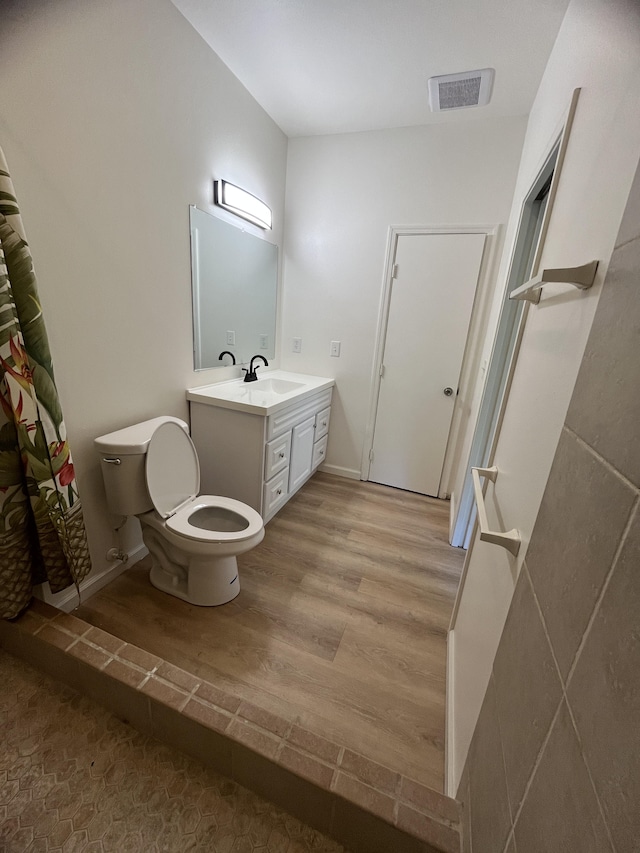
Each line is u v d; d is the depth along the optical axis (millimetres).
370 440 2936
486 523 850
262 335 2740
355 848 939
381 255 2574
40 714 1189
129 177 1502
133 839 927
